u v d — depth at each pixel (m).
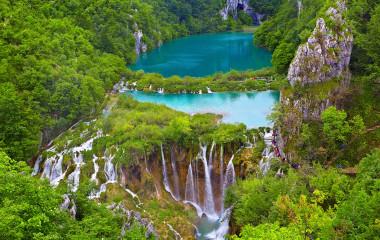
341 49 65.00
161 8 197.00
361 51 67.81
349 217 32.75
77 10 113.06
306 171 47.91
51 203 31.84
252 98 86.25
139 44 148.50
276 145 59.19
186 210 57.03
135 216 49.16
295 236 30.92
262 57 135.25
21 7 90.31
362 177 40.84
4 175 31.17
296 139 56.97
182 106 83.06
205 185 61.75
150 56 144.62
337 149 56.16
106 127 67.38
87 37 106.44
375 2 73.81
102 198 54.62
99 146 62.50
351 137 56.94
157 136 61.62
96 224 33.38
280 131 58.78
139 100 87.75
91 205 38.72
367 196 33.78
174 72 118.12
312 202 40.50
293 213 37.28
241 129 64.00
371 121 59.72
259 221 41.88
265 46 151.38
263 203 43.06
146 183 58.34
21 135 61.66
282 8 171.38
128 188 57.47
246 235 32.22
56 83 71.75
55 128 69.44
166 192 60.47
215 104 83.25
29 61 72.94
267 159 57.53
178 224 52.50
